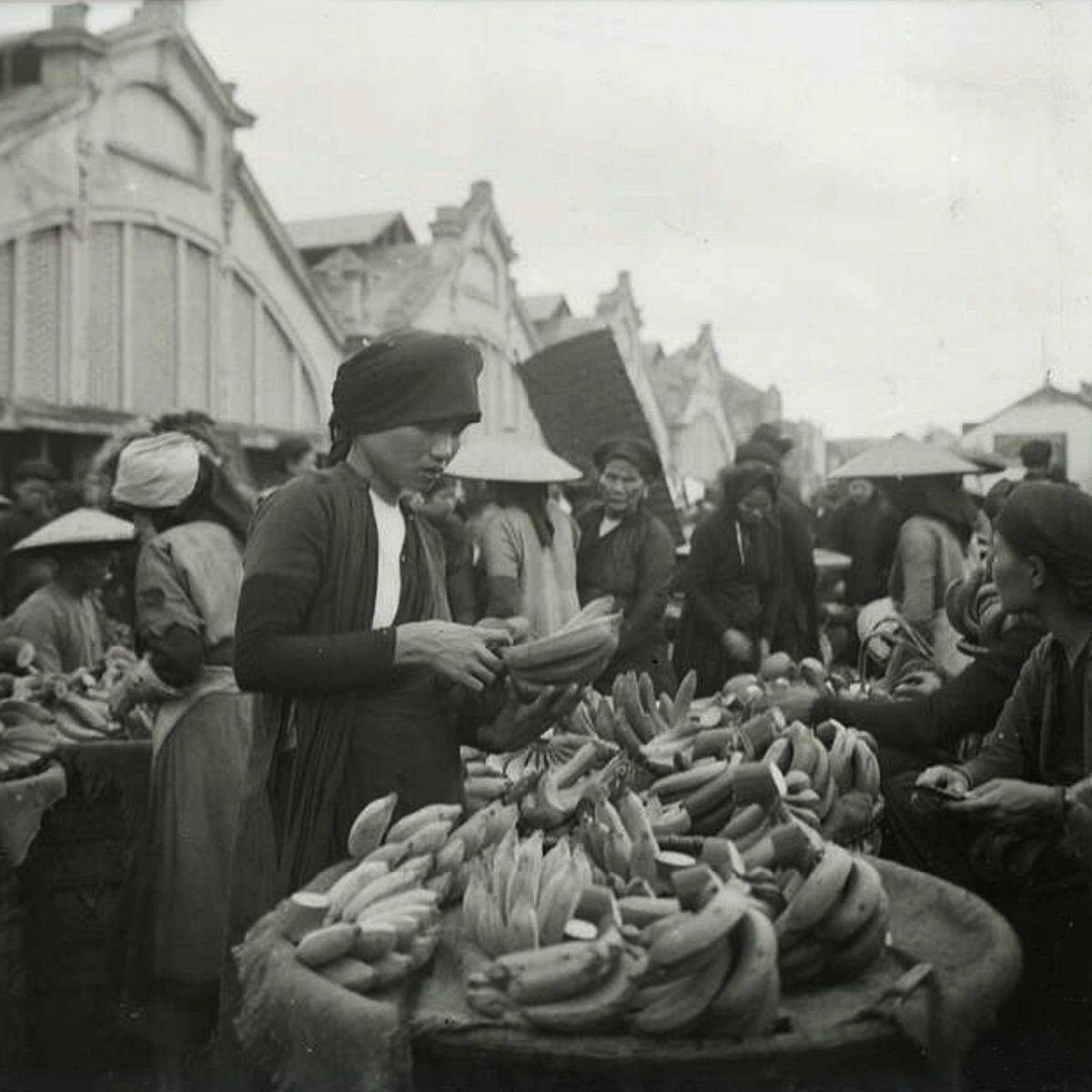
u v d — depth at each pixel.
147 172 10.12
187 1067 2.63
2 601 5.29
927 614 4.23
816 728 2.30
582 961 1.48
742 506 4.71
